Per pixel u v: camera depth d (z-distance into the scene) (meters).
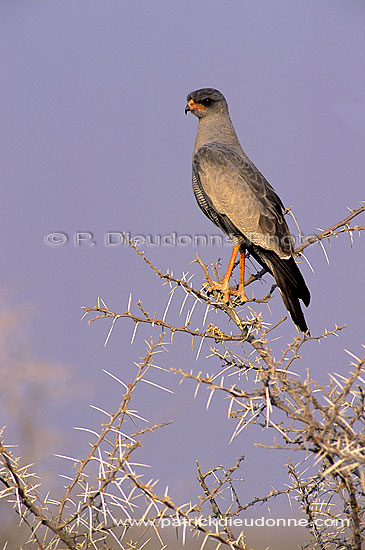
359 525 5.61
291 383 5.56
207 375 5.34
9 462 5.74
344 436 5.21
